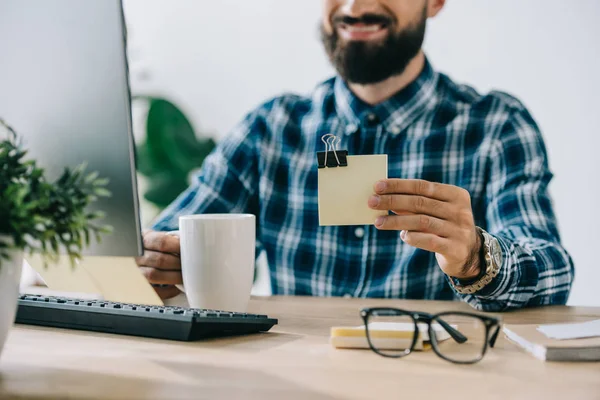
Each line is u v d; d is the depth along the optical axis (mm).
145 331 881
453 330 836
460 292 1115
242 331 902
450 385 665
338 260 1753
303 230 1826
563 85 2533
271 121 1944
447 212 1031
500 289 1082
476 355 782
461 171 1810
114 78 831
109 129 842
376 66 1869
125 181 849
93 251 892
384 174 984
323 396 632
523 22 2557
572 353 755
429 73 1875
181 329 854
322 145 1893
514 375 699
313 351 811
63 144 876
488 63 2604
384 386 662
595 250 2525
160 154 3004
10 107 905
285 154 1914
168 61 2988
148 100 3012
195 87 2977
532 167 1724
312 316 1063
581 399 619
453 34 2625
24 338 881
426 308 1136
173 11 2957
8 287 701
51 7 854
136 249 870
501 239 1124
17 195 639
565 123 2545
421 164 1833
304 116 1945
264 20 2875
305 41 2838
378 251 1709
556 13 2520
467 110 1847
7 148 715
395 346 799
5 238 654
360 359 770
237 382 680
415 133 1854
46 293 1221
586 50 2500
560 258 1256
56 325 946
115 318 899
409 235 1033
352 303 1195
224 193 1905
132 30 2998
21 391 660
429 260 1647
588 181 2523
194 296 1020
